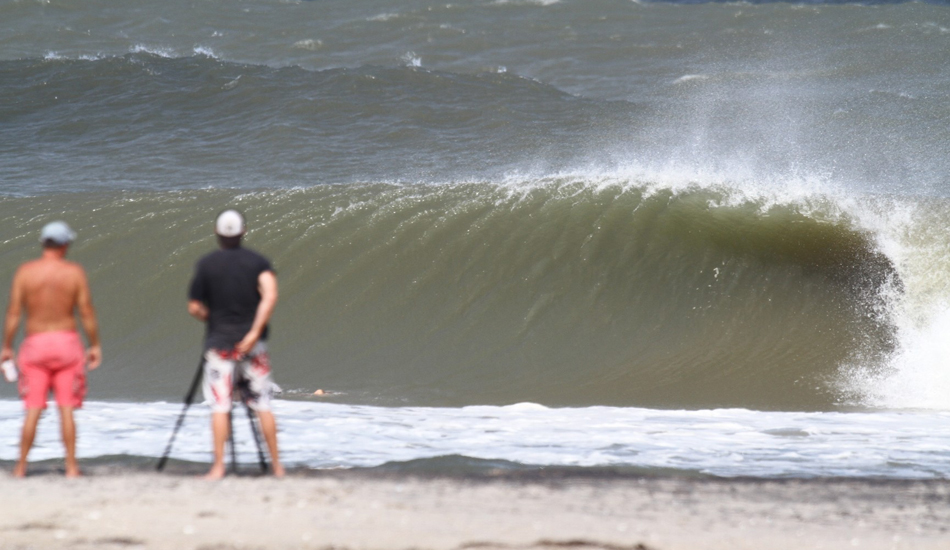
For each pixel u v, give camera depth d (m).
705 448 27.61
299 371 40.59
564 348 42.12
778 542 17.59
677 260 46.72
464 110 93.88
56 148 81.75
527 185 53.38
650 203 51.12
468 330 43.28
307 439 27.92
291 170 75.25
